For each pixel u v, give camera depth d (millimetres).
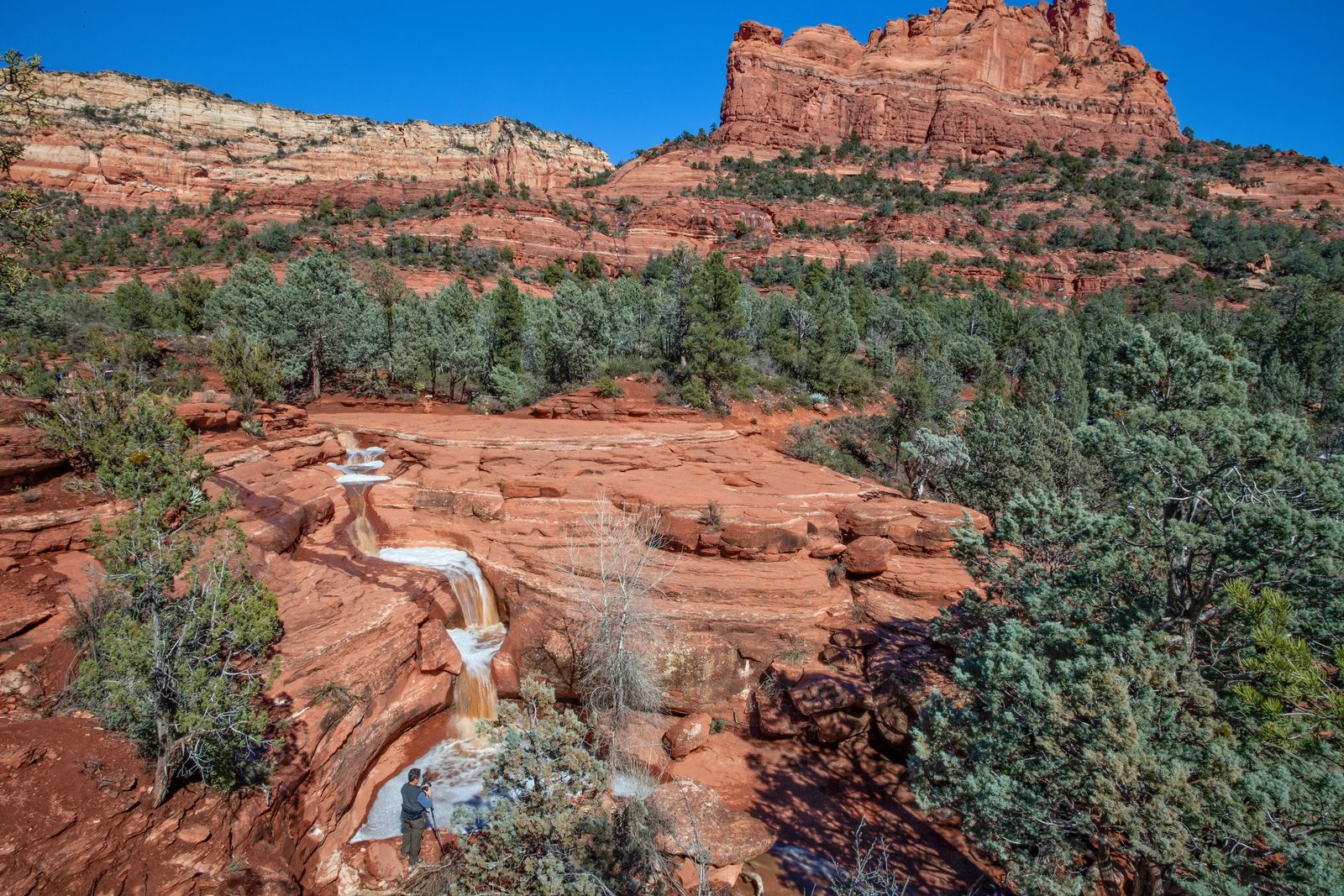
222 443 19328
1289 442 8969
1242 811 7109
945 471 26266
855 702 13883
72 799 8219
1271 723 6434
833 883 9930
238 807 9383
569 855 8766
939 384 44219
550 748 9664
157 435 10117
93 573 11695
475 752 13797
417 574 16031
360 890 10344
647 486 19609
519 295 39625
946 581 16375
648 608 14773
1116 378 11195
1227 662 9234
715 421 30047
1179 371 10445
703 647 14578
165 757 8656
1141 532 10047
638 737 13625
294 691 11688
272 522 15820
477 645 16000
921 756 9383
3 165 11688
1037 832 8320
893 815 12391
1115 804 7352
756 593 15727
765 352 42594
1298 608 8328
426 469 21188
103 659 9781
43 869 7434
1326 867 6406
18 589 11375
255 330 33875
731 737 14266
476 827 11250
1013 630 9406
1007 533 11359
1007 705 9320
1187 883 6973
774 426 32594
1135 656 8227
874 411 38719
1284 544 8219
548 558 16672
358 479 20547
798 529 17344
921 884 10820
